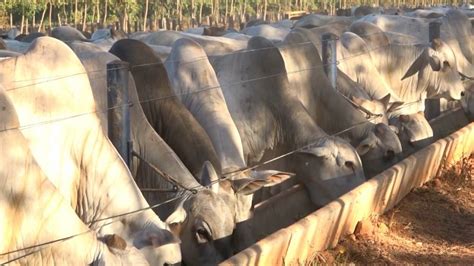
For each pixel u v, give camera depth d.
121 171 7.21
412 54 14.77
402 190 10.59
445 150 11.97
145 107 8.80
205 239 7.68
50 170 6.96
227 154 9.21
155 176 8.20
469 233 9.88
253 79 10.48
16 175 6.00
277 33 16.31
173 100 8.96
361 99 12.12
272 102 10.45
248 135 10.33
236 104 10.38
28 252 5.98
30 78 7.12
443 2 51.31
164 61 10.54
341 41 13.59
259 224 9.30
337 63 12.07
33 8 31.72
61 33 15.30
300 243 7.99
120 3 34.38
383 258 8.70
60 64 7.25
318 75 11.46
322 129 11.15
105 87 8.62
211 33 17.23
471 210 10.73
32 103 7.03
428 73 14.42
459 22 16.81
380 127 11.41
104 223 6.96
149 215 7.08
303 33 13.27
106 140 7.29
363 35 14.55
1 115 6.02
